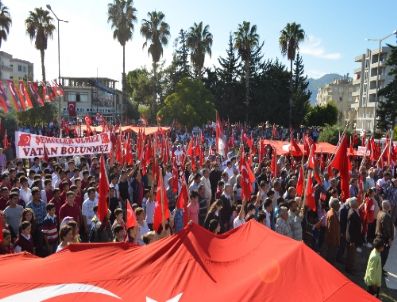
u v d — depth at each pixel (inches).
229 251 182.2
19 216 350.6
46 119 1665.8
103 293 151.6
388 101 1674.5
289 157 836.6
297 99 2251.5
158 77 2544.3
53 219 331.3
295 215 371.6
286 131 1808.6
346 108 4790.8
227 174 537.0
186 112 1718.8
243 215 368.2
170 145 790.5
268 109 2171.5
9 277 166.2
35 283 160.2
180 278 158.2
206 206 462.9
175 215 373.1
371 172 609.6
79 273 166.1
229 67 2258.9
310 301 141.0
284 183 557.3
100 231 330.3
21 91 610.9
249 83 2233.0
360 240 391.9
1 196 386.6
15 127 1128.8
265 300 141.3
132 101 2864.2
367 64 3105.3
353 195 516.7
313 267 157.2
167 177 546.9
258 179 565.6
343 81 4909.0
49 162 602.9
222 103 2212.1
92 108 2620.6
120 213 321.4
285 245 177.0
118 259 177.3
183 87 1793.8
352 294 145.4
